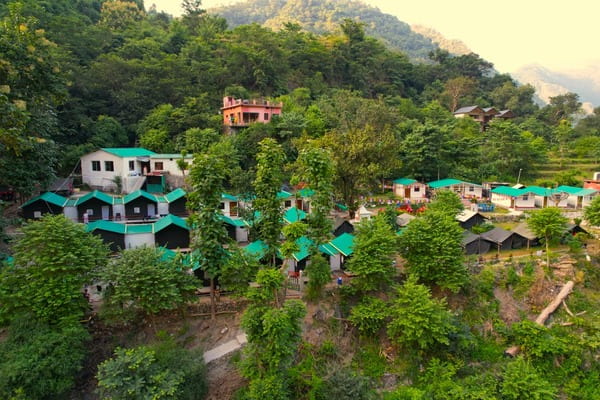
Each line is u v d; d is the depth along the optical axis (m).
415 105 101.56
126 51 74.94
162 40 89.44
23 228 24.09
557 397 26.45
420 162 62.12
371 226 30.50
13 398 18.78
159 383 20.48
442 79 122.12
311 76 95.31
